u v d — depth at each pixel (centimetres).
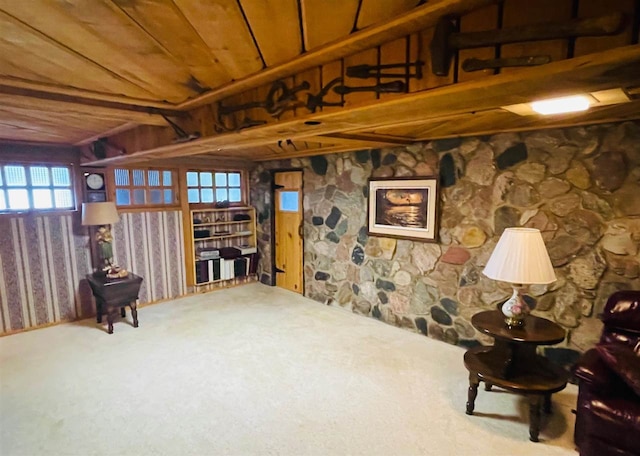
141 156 311
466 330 327
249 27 102
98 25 101
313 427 220
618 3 72
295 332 368
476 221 312
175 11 94
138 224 451
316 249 468
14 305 371
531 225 280
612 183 244
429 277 350
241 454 198
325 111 133
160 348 331
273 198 527
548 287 275
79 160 405
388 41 110
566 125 255
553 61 82
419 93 106
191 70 142
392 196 371
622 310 210
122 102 192
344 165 420
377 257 395
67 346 337
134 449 202
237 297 491
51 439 209
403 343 341
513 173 287
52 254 394
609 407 174
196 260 504
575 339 266
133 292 383
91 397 252
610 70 82
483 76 92
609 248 248
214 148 258
